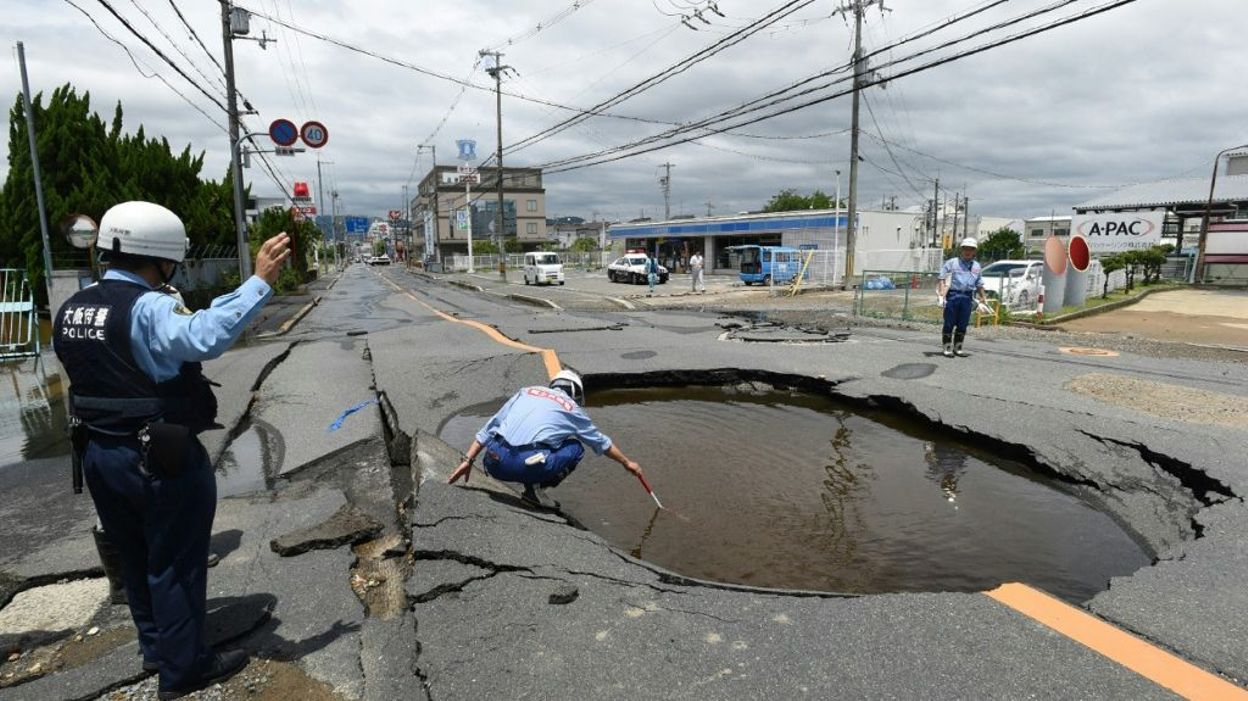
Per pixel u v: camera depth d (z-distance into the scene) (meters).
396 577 3.43
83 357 2.22
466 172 55.19
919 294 21.58
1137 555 4.04
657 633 2.83
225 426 6.21
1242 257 27.81
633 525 4.53
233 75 15.78
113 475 2.25
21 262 14.18
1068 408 6.46
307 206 37.16
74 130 14.82
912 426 6.83
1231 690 2.45
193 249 19.08
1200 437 5.47
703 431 6.76
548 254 34.94
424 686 2.52
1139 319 15.41
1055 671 2.55
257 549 3.66
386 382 8.16
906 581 3.78
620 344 11.07
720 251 43.34
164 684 2.45
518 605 3.05
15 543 3.83
